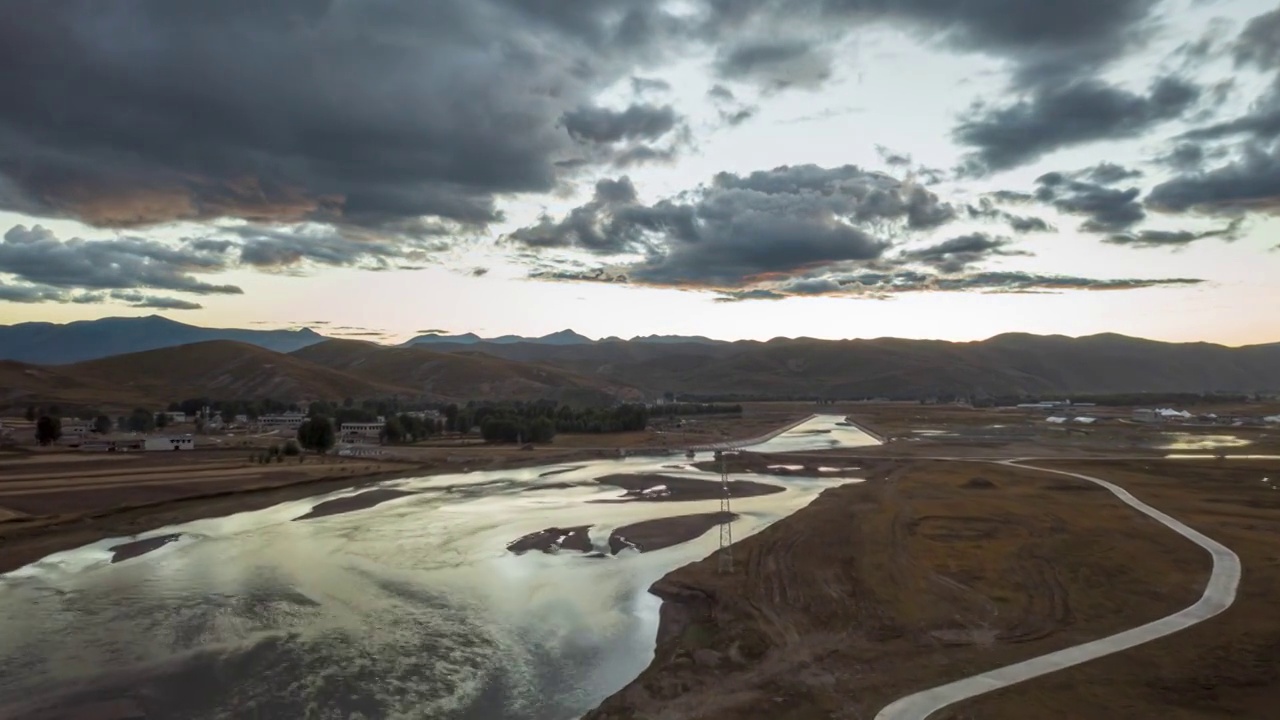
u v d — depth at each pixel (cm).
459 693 3331
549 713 3136
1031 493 7894
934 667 3316
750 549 5516
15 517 7100
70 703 3206
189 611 4484
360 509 8156
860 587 4497
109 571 5441
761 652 3594
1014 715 2819
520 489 9694
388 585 5069
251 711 3144
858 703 2978
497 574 5341
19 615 4403
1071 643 3550
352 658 3734
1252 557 4991
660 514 7700
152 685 3391
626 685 3409
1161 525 6066
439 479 10800
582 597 4759
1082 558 5038
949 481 8875
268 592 4900
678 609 4438
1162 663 3278
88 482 9038
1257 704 2866
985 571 4778
